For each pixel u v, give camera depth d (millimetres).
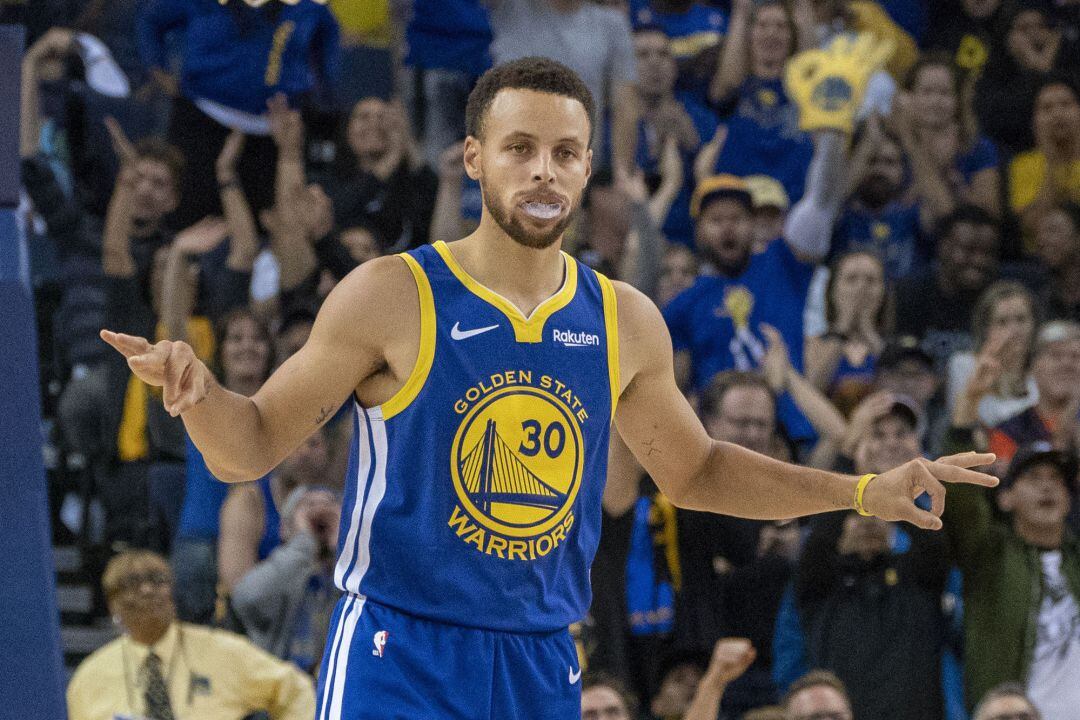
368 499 8812
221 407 8273
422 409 8688
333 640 8898
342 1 28500
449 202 25672
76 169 25844
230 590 20516
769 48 28234
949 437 21781
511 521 8758
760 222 26766
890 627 19906
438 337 8734
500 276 8945
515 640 8859
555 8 27094
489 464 8742
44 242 25688
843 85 26922
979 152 29203
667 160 27938
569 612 9086
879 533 20062
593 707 17766
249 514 20969
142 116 26766
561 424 8906
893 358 24750
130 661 18172
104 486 22531
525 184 8594
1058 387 23688
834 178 26688
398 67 27812
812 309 26031
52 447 24906
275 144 25797
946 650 20469
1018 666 19922
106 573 18594
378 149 26516
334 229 25609
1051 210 28719
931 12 32219
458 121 26719
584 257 25531
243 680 18484
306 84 25875
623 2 29562
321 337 8695
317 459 21828
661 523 20391
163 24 26422
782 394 24219
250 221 25531
